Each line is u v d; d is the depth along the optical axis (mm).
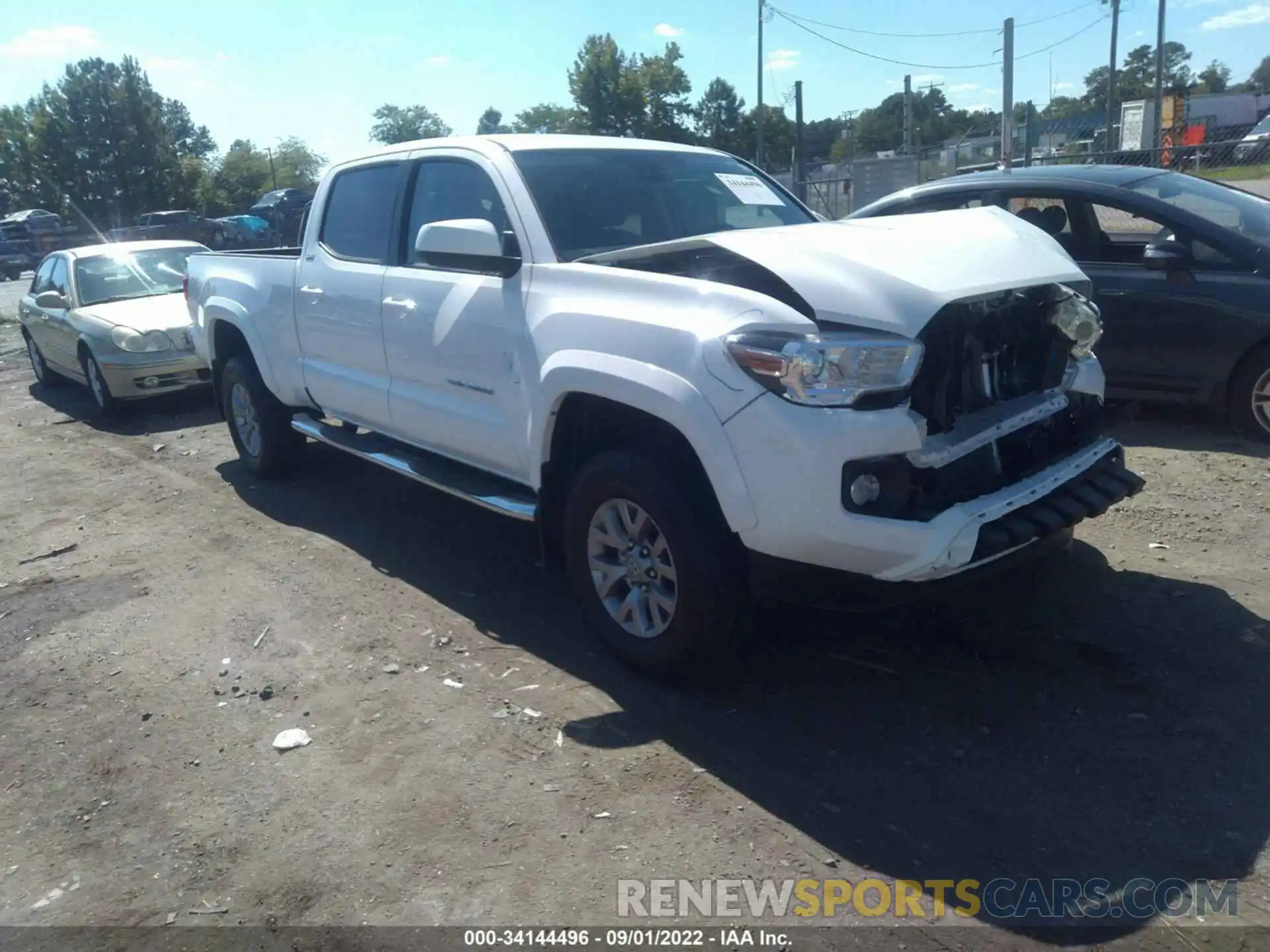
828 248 3604
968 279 3498
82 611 5070
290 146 84062
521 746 3639
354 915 2877
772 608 4535
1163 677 3814
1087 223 6973
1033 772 3320
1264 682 3734
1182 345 6430
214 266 6977
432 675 4195
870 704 3775
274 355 6227
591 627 4316
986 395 3738
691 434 3449
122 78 62594
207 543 5930
